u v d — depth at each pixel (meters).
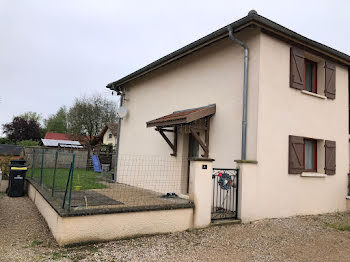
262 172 6.40
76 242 4.36
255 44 6.60
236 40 6.54
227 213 6.31
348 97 9.04
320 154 8.05
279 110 6.83
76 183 10.30
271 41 6.77
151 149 10.40
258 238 5.17
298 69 7.30
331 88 8.29
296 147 7.11
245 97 6.58
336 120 8.48
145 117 11.02
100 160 19.59
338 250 4.79
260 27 6.41
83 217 4.43
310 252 4.63
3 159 12.09
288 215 6.92
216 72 7.70
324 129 8.05
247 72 6.66
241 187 6.05
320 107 8.00
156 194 8.23
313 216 7.28
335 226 6.41
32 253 4.05
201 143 7.34
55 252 4.08
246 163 6.13
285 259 4.27
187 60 8.92
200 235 5.19
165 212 5.23
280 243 5.00
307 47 7.60
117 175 12.49
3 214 6.61
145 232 5.00
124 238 4.80
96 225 4.54
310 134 7.61
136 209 4.91
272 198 6.59
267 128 6.52
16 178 9.23
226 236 5.18
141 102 11.42
